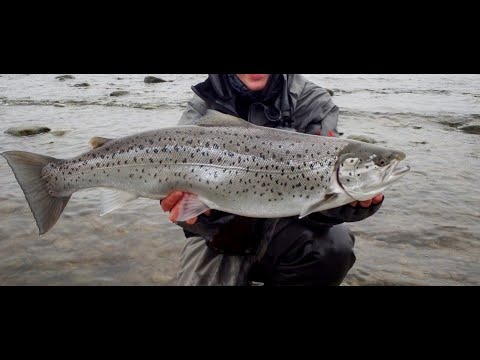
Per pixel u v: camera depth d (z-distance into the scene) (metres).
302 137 0.73
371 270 0.90
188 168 0.73
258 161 0.72
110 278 0.87
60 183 0.77
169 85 5.18
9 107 3.30
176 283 0.85
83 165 0.76
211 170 0.72
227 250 0.74
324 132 0.79
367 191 0.71
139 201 1.28
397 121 2.66
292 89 0.80
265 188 0.72
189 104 0.83
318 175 0.72
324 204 0.71
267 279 0.81
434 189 1.40
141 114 2.92
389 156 0.70
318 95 0.81
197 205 0.73
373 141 2.05
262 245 0.75
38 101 3.64
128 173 0.74
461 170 1.61
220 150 0.73
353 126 2.50
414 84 5.27
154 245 1.00
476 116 2.75
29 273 0.88
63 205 0.78
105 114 2.94
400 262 0.94
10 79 5.99
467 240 1.03
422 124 2.57
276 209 0.73
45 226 0.77
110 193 0.77
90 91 4.50
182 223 0.74
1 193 1.32
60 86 5.05
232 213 0.74
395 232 1.08
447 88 4.72
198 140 0.73
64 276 0.87
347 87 4.83
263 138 0.73
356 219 0.74
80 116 2.87
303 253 0.75
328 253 0.75
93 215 1.17
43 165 0.78
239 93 0.79
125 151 0.75
